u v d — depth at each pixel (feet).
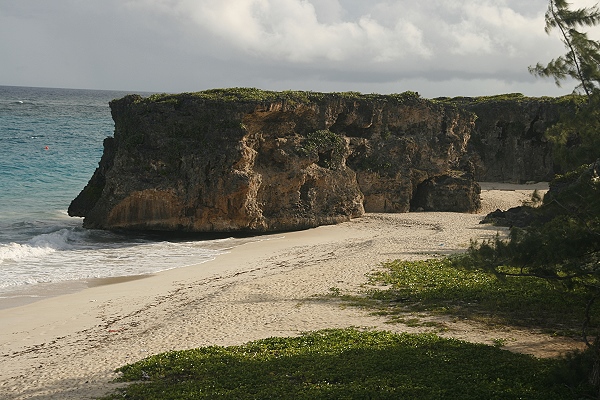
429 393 56.39
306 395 57.21
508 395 55.36
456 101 348.79
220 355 70.90
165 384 62.85
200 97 175.01
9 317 94.58
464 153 240.32
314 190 192.03
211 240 167.12
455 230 172.55
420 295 98.02
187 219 172.55
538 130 304.71
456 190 225.35
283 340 75.92
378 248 145.69
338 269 121.70
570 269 58.29
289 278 115.55
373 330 80.59
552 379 57.52
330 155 198.39
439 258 129.18
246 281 114.73
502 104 312.71
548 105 302.04
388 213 214.69
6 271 125.08
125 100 193.47
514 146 311.88
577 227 58.65
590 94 63.36
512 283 101.50
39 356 77.05
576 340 73.77
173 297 105.60
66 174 262.47
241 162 172.24
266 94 184.34
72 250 148.87
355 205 201.87
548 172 307.37
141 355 75.20
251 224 177.06
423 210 224.33
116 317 94.38
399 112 220.23
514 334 77.30
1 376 69.62
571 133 64.59
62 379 67.51
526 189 284.00
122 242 160.25
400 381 59.72
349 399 55.98
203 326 86.99
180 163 172.86
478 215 211.20
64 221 186.09
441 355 67.62
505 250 60.44
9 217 187.73
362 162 214.69
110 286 114.52
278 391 58.70
